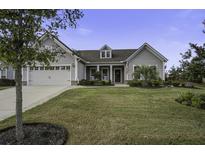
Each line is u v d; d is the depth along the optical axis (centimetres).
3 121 775
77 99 1148
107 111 874
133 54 2519
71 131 651
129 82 2200
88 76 2836
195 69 1114
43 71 2423
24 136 612
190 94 1138
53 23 584
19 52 533
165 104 1034
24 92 1616
